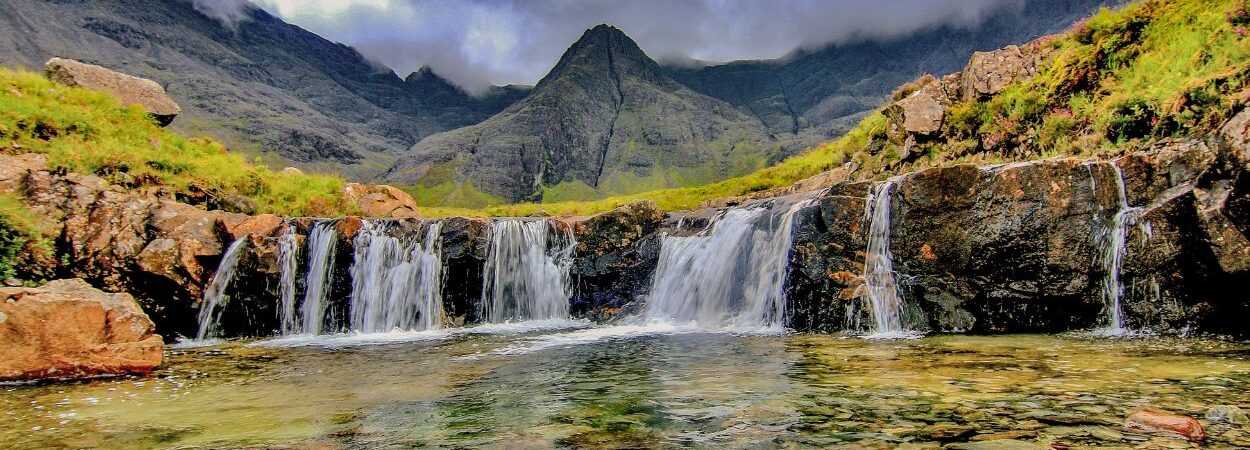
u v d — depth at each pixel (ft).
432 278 49.90
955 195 36.40
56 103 54.75
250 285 45.42
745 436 14.71
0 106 47.80
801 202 44.47
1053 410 15.88
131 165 50.06
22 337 25.07
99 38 546.67
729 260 45.96
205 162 59.16
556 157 624.59
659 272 51.19
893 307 36.55
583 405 18.95
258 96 612.29
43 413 19.39
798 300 39.65
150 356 27.91
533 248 52.65
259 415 18.72
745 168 598.34
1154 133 39.19
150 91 70.18
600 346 33.96
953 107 61.41
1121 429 13.94
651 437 14.96
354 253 48.62
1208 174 30.25
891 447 13.28
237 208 55.06
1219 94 35.63
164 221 43.86
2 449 15.38
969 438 13.69
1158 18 50.49
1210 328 30.12
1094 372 21.20
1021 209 34.78
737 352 29.76
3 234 37.63
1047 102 52.19
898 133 65.05
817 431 14.83
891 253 37.73
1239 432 13.48
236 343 40.37
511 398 20.48
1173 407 15.81
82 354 26.05
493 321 50.78
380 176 561.43
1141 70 47.21
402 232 50.31
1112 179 34.01
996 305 34.99
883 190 39.01
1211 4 46.47
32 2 510.99
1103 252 33.53
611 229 52.90
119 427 17.40
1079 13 308.60
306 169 508.12
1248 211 28.40
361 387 23.40
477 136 643.45
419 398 20.97
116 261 40.93
